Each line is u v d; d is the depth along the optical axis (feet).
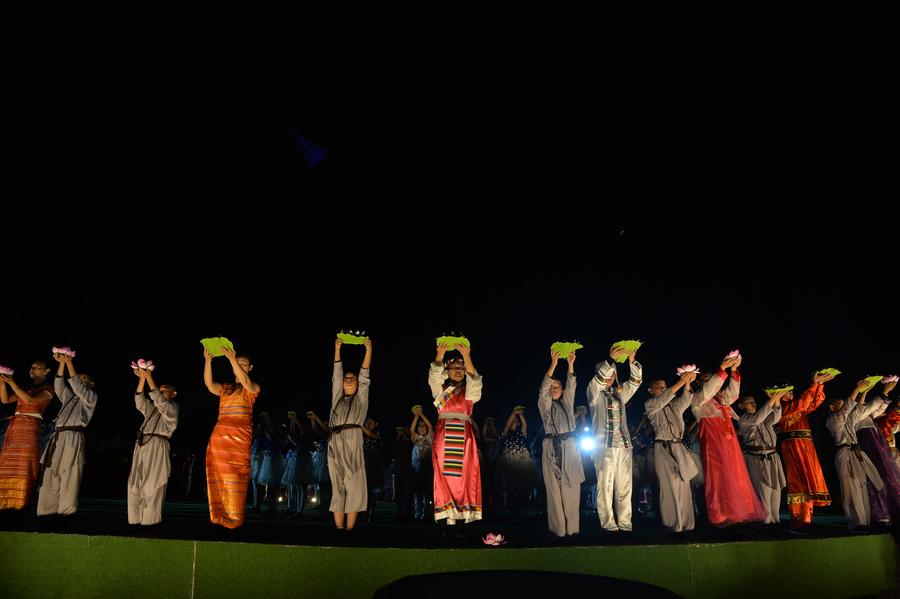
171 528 18.57
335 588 14.56
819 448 43.96
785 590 17.54
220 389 19.13
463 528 16.74
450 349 17.71
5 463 21.39
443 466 16.66
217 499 17.99
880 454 26.14
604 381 20.20
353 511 18.83
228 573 14.93
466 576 7.11
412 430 30.60
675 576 15.99
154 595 15.10
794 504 24.13
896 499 25.62
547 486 19.10
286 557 14.79
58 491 21.38
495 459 30.50
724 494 20.67
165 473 20.33
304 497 30.22
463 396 17.52
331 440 19.33
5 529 17.07
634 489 29.73
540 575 7.16
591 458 31.09
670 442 20.89
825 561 18.62
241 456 18.37
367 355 19.84
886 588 20.08
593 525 24.82
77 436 21.81
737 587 16.72
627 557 15.71
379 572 14.58
